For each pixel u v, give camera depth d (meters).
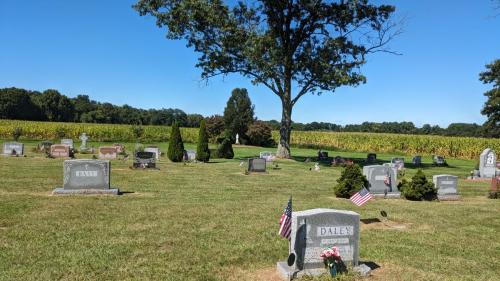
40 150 35.47
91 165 15.16
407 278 7.62
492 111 54.88
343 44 35.06
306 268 7.44
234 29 34.47
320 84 36.16
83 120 107.88
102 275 7.23
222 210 13.02
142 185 18.16
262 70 34.97
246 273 7.60
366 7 35.84
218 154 38.50
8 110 96.38
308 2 35.28
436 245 9.95
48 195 14.50
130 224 10.77
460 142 56.16
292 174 25.56
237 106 68.62
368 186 17.28
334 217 7.58
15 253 8.17
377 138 63.62
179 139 31.62
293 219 7.38
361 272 7.59
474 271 8.22
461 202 16.78
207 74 37.38
